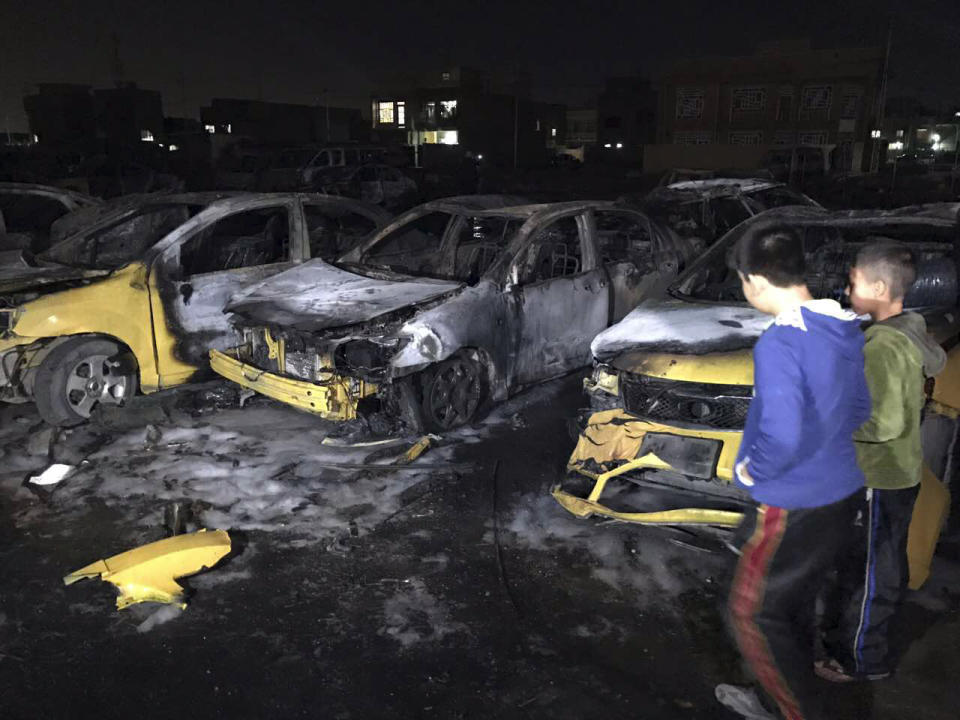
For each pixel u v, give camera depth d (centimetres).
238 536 396
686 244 697
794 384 207
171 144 4141
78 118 4247
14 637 316
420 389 511
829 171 2850
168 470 473
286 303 522
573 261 653
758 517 227
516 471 471
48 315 512
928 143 6744
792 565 224
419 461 483
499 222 694
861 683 281
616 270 622
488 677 289
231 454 498
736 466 229
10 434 539
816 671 282
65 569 368
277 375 507
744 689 274
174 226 659
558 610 331
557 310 575
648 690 280
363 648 307
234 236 703
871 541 260
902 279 249
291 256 643
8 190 796
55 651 307
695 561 367
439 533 398
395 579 356
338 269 601
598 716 268
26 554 381
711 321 409
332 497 438
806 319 213
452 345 494
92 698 280
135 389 570
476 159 3891
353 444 505
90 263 589
